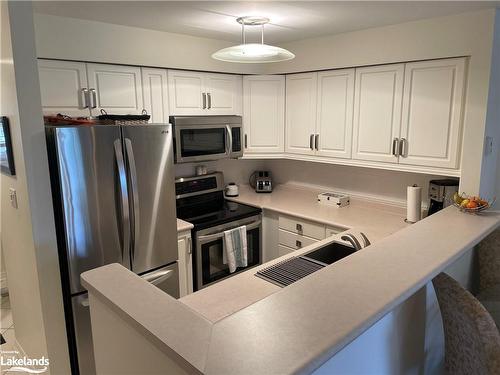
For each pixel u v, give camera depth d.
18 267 2.51
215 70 3.25
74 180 2.16
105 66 2.66
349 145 3.05
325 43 3.02
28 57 1.93
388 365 1.44
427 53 2.45
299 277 1.89
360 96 2.90
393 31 2.59
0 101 2.21
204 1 2.01
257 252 3.49
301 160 3.75
